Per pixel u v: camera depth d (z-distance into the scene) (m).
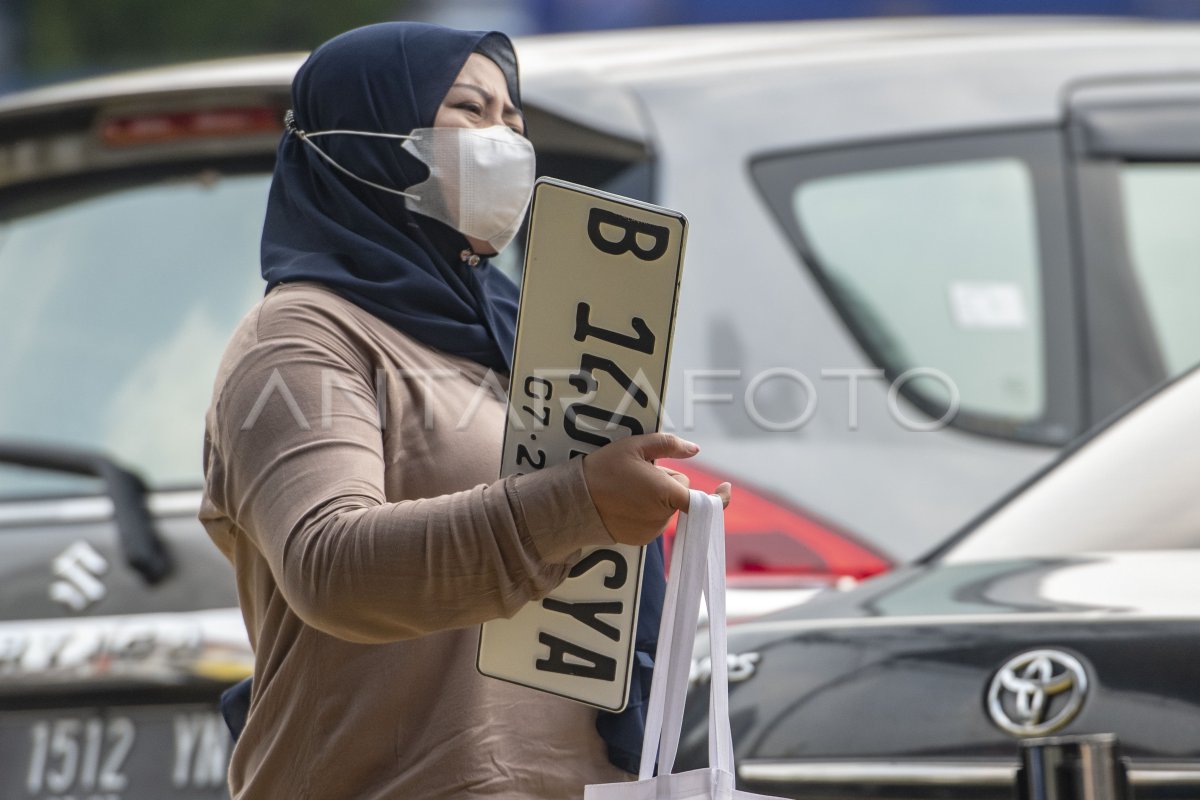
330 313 7.96
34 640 14.05
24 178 15.93
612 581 7.74
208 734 13.55
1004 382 15.53
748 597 12.98
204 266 15.48
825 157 15.51
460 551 7.09
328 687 7.94
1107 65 17.34
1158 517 10.31
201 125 15.02
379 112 8.57
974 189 16.16
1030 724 8.00
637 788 7.60
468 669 7.97
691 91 15.13
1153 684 7.85
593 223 7.52
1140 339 16.31
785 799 8.06
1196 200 17.08
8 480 15.13
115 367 15.48
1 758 13.87
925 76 16.39
